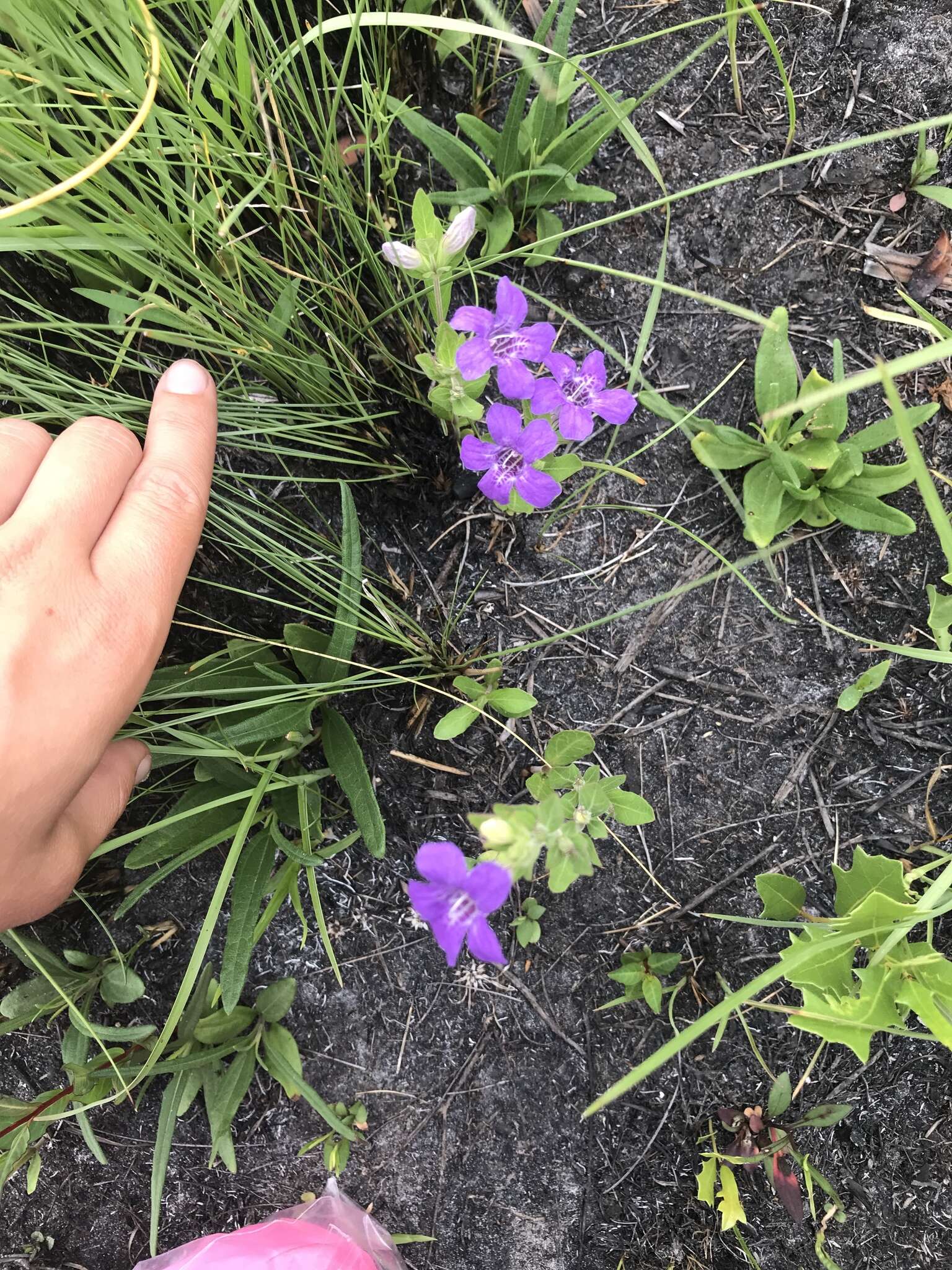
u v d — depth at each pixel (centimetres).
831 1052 30
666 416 26
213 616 29
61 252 21
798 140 29
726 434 27
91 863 30
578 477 29
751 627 29
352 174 27
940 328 24
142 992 29
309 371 25
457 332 21
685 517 29
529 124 26
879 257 29
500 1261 31
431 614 29
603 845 30
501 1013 30
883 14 28
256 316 24
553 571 29
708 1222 30
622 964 30
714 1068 30
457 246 21
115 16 18
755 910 30
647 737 30
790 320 29
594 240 29
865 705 29
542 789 26
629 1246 30
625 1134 30
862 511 27
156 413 22
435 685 29
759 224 29
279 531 28
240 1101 30
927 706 29
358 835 28
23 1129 28
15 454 21
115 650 20
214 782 27
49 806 20
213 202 23
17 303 25
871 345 29
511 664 30
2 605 19
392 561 29
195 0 21
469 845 30
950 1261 30
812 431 27
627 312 29
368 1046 31
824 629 29
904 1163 30
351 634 26
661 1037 30
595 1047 30
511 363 20
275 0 21
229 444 25
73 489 20
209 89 25
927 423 29
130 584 20
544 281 29
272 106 23
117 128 20
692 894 30
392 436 28
